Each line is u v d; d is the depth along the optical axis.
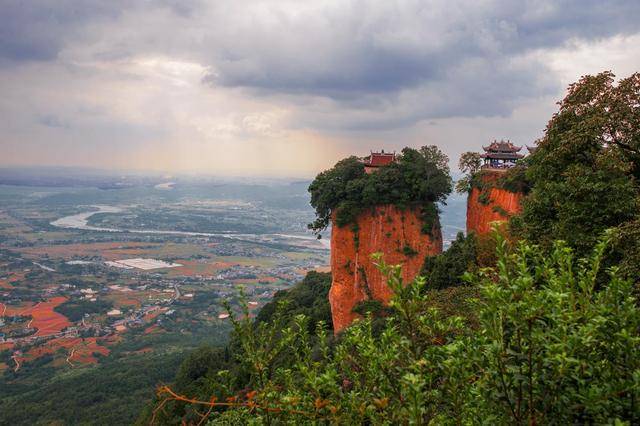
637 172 23.52
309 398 6.91
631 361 5.55
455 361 5.76
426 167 53.94
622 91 22.53
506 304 5.48
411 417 5.28
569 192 21.02
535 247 6.94
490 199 44.66
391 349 6.31
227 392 7.70
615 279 6.08
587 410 5.51
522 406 5.90
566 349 5.34
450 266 40.06
